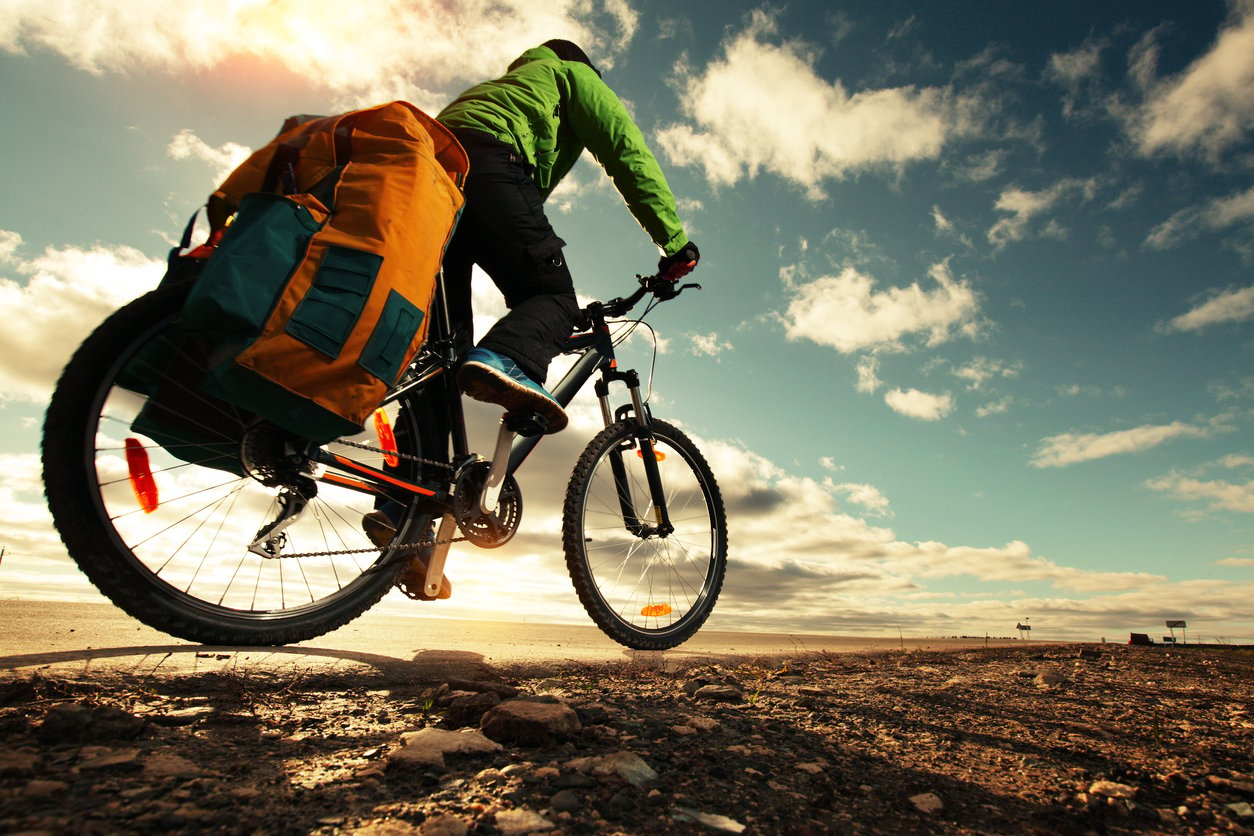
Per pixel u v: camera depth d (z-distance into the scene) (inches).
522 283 86.0
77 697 54.1
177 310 66.2
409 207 63.4
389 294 60.7
